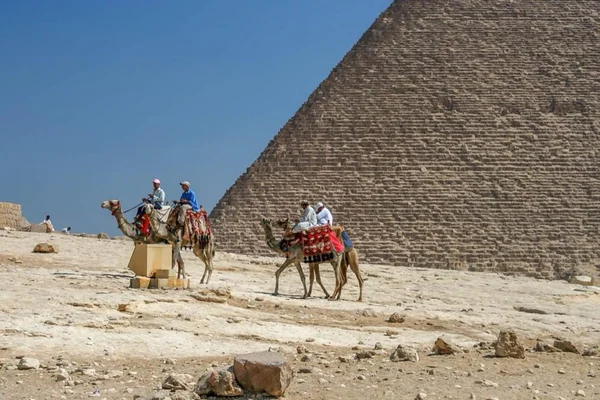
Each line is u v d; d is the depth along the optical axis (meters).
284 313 48.72
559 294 73.56
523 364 36.47
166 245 52.59
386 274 85.88
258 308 49.59
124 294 47.16
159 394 28.39
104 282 52.31
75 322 39.62
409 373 33.75
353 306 53.62
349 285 69.44
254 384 29.42
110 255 71.88
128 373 32.66
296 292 60.56
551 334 48.31
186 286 52.09
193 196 56.12
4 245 73.25
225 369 30.38
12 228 98.19
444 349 38.56
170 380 30.30
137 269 51.88
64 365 33.47
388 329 45.88
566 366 36.44
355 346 40.16
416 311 52.81
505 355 37.94
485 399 30.08
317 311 50.56
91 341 37.09
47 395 29.31
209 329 41.38
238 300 51.31
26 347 35.50
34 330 37.66
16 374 31.88
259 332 41.81
